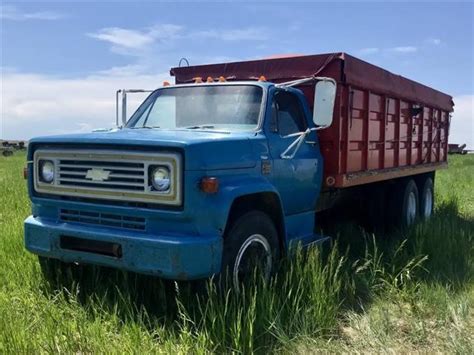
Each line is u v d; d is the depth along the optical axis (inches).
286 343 163.0
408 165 352.8
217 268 173.3
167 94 241.8
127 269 173.6
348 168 257.8
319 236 247.1
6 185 538.3
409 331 182.4
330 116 211.6
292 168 222.4
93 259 181.9
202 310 174.6
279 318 171.2
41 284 206.7
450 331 178.9
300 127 237.5
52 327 165.6
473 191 574.2
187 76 285.6
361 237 300.4
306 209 245.1
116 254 175.2
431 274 233.9
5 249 241.4
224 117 219.1
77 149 185.9
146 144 170.7
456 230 305.1
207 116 223.3
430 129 399.2
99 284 200.1
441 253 255.6
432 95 390.6
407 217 346.9
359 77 259.6
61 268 210.4
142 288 199.0
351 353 163.2
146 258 169.0
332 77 246.5
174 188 167.2
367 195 329.4
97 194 181.6
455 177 737.6
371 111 284.7
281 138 218.5
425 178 397.4
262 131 209.3
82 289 204.1
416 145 368.8
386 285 220.1
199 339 158.1
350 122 257.0
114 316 173.6
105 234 176.2
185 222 170.2
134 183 174.6
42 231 192.9
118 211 177.9
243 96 221.1
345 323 189.6
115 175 177.8
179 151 167.8
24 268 217.6
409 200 351.9
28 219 200.5
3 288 206.2
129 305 180.5
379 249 276.8
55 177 192.2
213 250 171.0
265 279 188.9
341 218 325.7
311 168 238.5
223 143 182.1
